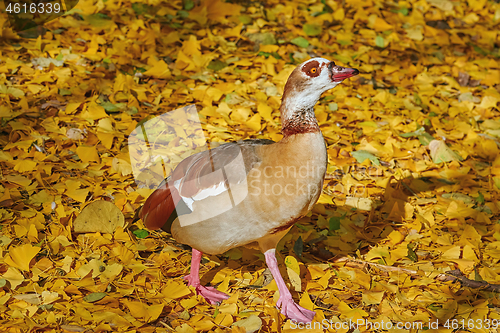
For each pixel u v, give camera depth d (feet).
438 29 26.00
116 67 20.29
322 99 20.17
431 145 17.56
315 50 23.31
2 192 13.87
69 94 18.37
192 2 25.53
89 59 20.56
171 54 21.91
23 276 11.38
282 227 11.19
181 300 11.35
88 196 14.35
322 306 11.73
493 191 16.01
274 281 12.08
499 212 15.16
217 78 20.79
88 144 16.29
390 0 28.09
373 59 23.30
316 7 26.30
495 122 19.74
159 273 12.05
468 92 21.47
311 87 10.76
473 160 17.63
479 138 18.71
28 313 10.43
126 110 18.03
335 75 10.76
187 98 19.03
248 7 25.88
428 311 11.51
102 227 13.14
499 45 25.55
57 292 11.12
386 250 13.30
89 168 15.28
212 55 22.02
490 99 20.42
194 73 20.93
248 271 12.67
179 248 13.17
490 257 13.33
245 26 24.34
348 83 21.30
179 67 20.98
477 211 14.83
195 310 11.34
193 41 21.71
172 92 19.52
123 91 18.80
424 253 13.46
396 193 15.53
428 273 12.66
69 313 10.67
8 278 11.30
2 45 20.35
